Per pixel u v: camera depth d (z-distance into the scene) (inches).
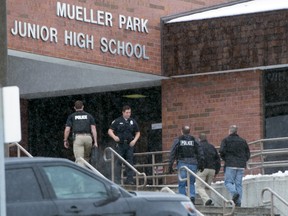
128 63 2269.9
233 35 2276.1
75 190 1165.1
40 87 2497.5
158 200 1208.8
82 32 2177.7
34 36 2080.5
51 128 2635.3
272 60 2230.6
